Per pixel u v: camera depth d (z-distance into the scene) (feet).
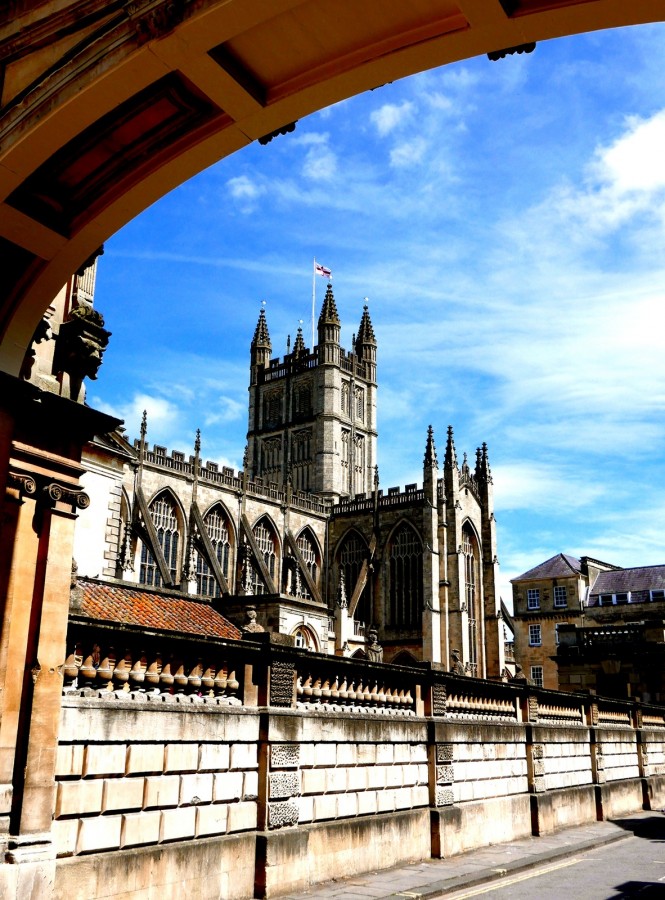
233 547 337.11
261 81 36.35
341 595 301.02
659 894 78.59
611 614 363.15
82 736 54.44
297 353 489.26
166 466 313.32
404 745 89.61
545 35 32.55
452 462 363.56
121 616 84.02
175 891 59.11
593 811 136.98
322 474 453.99
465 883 77.15
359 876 78.18
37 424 53.72
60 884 51.01
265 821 68.33
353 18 32.86
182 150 39.58
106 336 59.26
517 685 116.88
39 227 41.96
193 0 32.19
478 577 370.32
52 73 36.14
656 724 181.68
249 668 71.15
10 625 50.42
